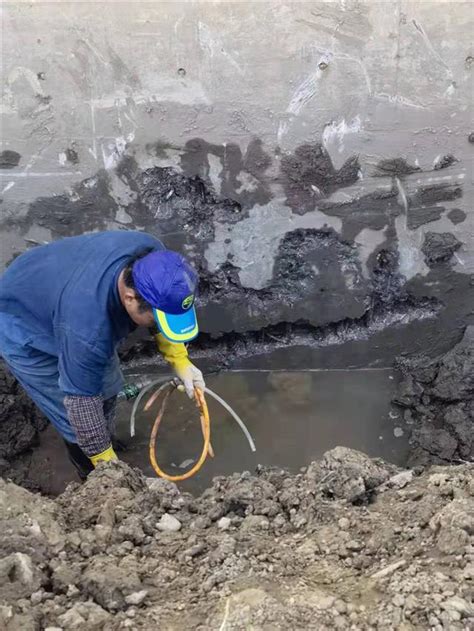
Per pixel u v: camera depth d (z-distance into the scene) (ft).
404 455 11.07
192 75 10.13
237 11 9.66
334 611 5.02
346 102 10.36
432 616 4.88
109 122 10.46
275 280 11.93
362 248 11.63
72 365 7.34
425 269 11.85
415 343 12.53
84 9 9.62
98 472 7.17
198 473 10.77
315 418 11.73
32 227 11.35
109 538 6.16
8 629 4.90
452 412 11.35
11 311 8.47
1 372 11.28
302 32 9.83
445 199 11.20
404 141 10.68
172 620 5.14
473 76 10.14
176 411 11.73
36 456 11.03
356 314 12.23
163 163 10.83
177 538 6.24
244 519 6.52
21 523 6.05
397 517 6.25
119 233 7.73
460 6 9.62
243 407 11.94
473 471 6.88
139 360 12.50
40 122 10.43
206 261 11.74
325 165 10.83
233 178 10.97
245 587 5.45
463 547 5.49
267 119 10.47
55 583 5.49
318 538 6.07
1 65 9.98
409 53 9.98
